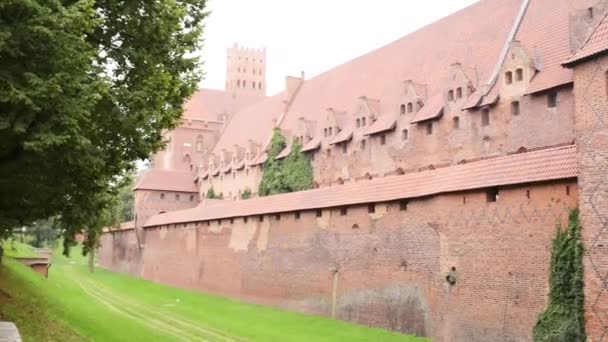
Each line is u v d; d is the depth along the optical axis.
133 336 34.16
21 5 18.27
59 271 84.69
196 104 113.69
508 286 29.67
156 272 82.19
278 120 82.88
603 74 24.47
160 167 114.44
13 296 29.88
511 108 42.62
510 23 48.66
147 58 25.06
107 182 31.19
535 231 28.48
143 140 25.55
